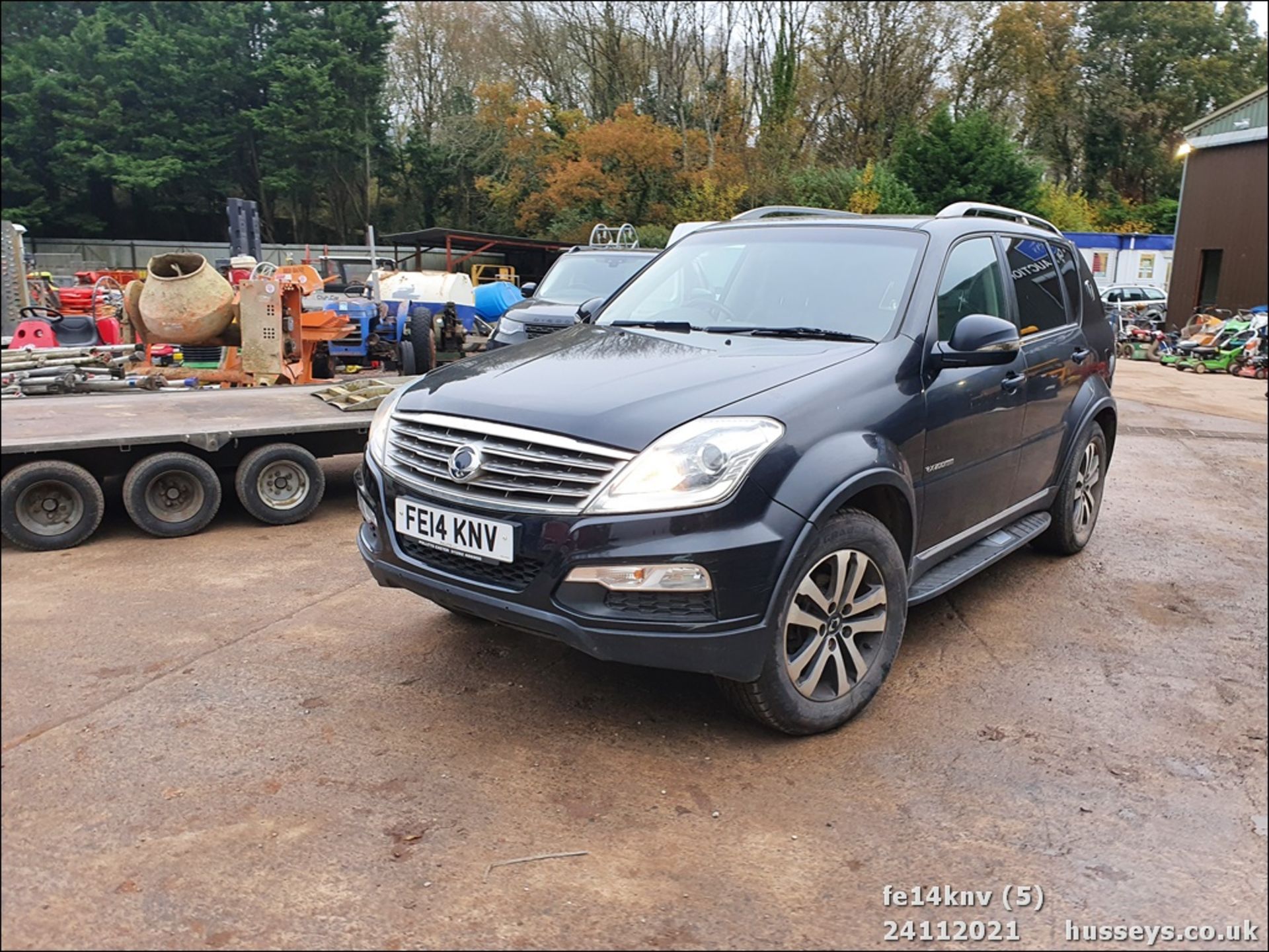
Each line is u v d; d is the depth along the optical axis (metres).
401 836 2.38
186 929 2.02
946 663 3.60
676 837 2.41
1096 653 3.76
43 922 2.02
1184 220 18.70
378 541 3.09
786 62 31.31
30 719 2.91
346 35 21.97
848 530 2.86
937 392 3.38
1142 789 2.73
